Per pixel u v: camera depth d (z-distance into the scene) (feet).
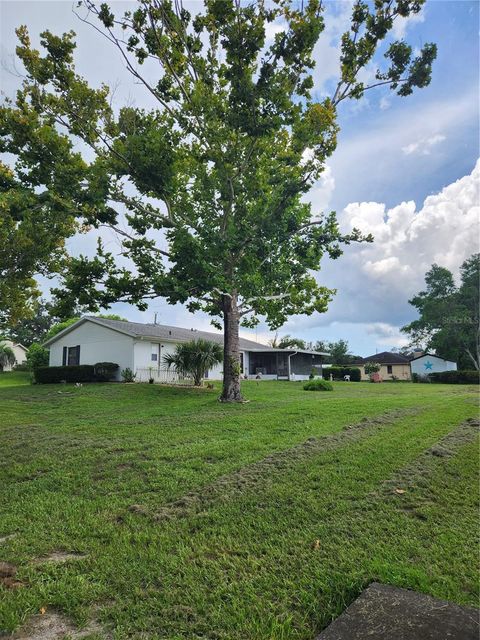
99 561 11.11
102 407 43.04
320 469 18.25
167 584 9.96
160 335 79.66
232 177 42.88
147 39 38.14
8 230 40.50
